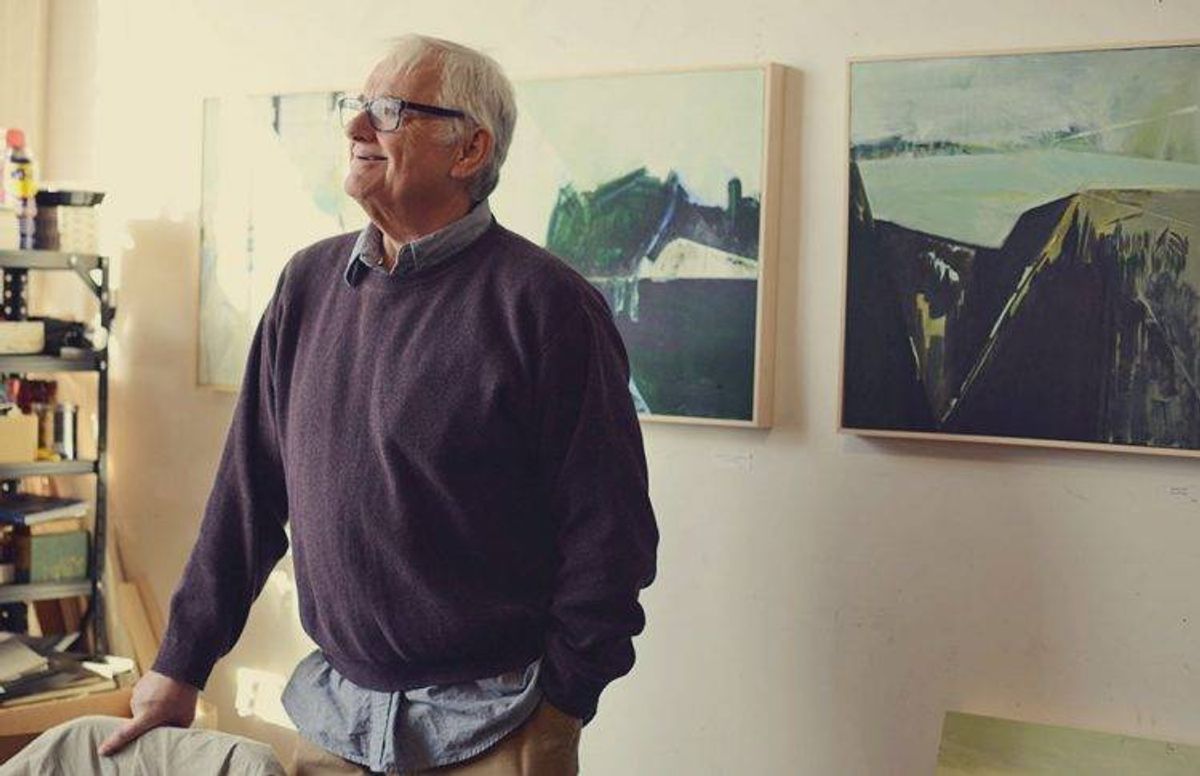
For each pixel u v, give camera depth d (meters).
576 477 2.12
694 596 2.85
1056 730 2.51
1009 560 2.57
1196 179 2.39
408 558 2.12
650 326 2.83
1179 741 2.46
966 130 2.54
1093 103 2.46
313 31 3.27
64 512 3.44
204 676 2.32
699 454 2.83
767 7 2.74
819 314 2.71
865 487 2.68
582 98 2.89
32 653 3.25
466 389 2.11
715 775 2.84
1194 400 2.40
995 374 2.54
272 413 2.37
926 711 2.65
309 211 3.25
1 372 3.33
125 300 3.61
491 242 2.19
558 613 2.12
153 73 3.53
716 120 2.75
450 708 2.13
